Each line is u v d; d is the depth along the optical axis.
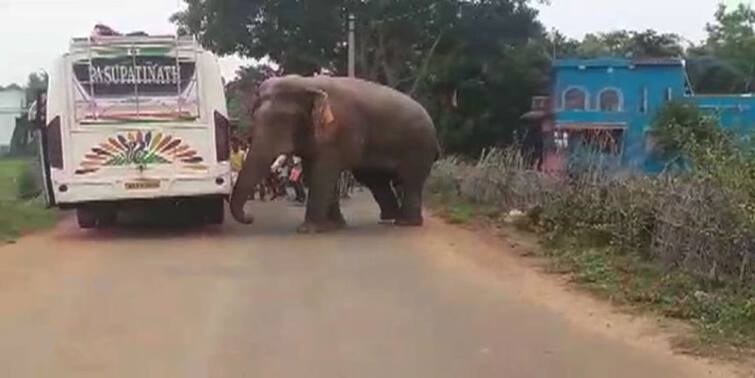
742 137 13.55
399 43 43.47
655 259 12.32
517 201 19.47
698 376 7.37
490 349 8.25
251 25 42.47
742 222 10.17
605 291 10.77
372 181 19.45
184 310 10.02
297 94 17.36
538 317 9.59
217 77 17.06
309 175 17.73
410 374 7.45
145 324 9.34
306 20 41.53
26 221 18.97
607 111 38.97
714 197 10.84
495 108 44.19
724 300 9.60
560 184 16.22
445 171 28.00
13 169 47.66
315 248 15.10
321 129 17.25
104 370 7.63
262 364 7.78
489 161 23.72
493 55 44.19
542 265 12.87
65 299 10.72
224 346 8.39
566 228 15.01
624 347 8.30
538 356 8.01
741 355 7.95
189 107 16.84
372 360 7.88
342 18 42.03
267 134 17.28
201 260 13.80
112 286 11.56
